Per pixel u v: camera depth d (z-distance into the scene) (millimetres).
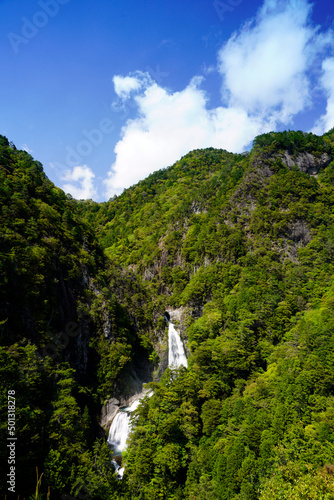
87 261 95688
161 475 52281
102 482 50469
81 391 71250
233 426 57844
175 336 107188
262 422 53469
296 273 96438
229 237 113875
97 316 87188
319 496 31547
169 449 54219
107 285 102000
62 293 79938
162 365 102625
